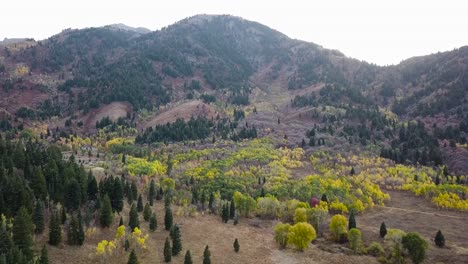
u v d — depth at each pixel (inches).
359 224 4483.3
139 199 4500.5
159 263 3230.8
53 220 3312.0
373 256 3558.1
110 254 3262.8
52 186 4143.7
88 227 3722.9
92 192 4461.1
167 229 4037.9
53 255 3139.8
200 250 3602.4
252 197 5044.3
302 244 3644.2
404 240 3371.1
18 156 4699.8
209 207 4835.1
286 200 4889.3
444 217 4820.4
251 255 3548.2
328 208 4817.9
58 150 5649.6
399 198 5659.5
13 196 3582.7
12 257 2568.9
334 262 3412.9
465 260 3417.8
